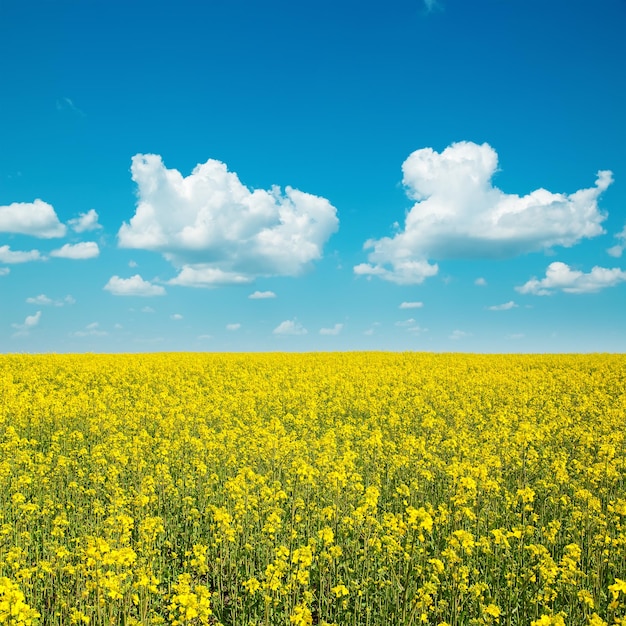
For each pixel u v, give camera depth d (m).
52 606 9.88
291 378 32.47
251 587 8.77
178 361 40.41
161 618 8.61
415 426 22.27
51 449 18.02
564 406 25.11
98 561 8.87
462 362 42.34
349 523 11.72
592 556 10.99
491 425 21.52
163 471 14.32
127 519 10.27
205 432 18.39
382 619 9.38
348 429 19.58
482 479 12.79
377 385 30.80
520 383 31.09
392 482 15.70
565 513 13.54
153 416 22.19
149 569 9.86
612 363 40.12
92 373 32.66
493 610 8.38
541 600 9.11
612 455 15.55
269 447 16.39
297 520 11.95
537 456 16.36
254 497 12.87
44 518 12.75
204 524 12.83
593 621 7.43
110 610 8.66
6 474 14.27
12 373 32.62
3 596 7.03
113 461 16.41
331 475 12.25
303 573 8.90
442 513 11.49
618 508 11.54
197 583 10.57
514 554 11.38
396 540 10.87
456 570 9.15
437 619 9.45
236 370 36.47
